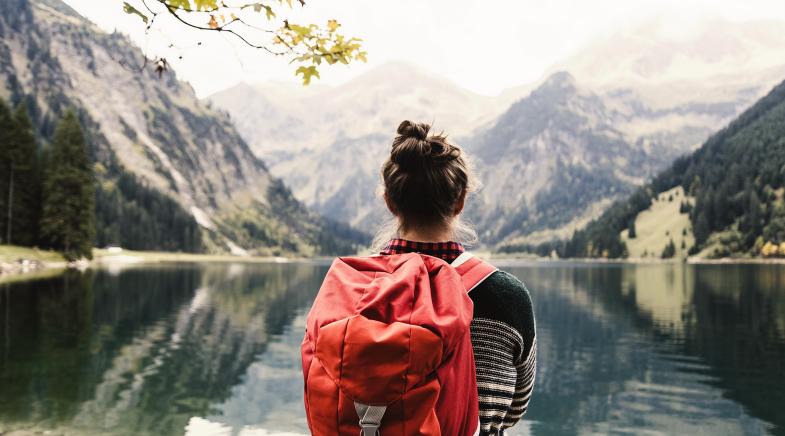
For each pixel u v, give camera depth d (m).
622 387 18.95
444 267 1.73
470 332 1.81
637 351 25.53
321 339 1.57
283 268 134.50
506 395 1.76
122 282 59.56
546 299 52.25
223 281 71.94
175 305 39.94
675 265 168.75
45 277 59.97
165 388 16.83
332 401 1.53
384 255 1.93
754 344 27.02
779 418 15.38
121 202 172.75
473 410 1.66
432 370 1.51
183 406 15.01
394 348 1.47
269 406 15.24
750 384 19.22
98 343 23.75
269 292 55.84
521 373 1.92
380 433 1.50
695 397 17.66
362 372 1.47
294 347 24.38
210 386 17.28
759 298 51.03
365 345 1.47
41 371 18.45
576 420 15.34
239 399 15.88
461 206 2.06
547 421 15.26
